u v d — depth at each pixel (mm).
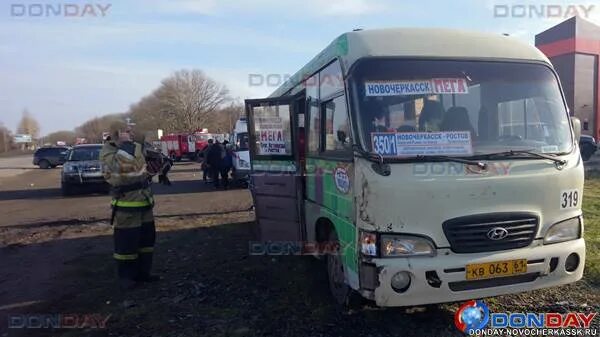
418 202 3736
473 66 4312
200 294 5363
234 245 7688
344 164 4227
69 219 11117
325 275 5781
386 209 3732
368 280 3799
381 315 4508
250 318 4621
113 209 5684
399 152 3885
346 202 4211
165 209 12305
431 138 3979
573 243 4098
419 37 4457
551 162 4074
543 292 4941
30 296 5535
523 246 3922
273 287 5480
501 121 4207
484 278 3799
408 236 3746
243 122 18219
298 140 5742
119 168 5590
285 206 6105
